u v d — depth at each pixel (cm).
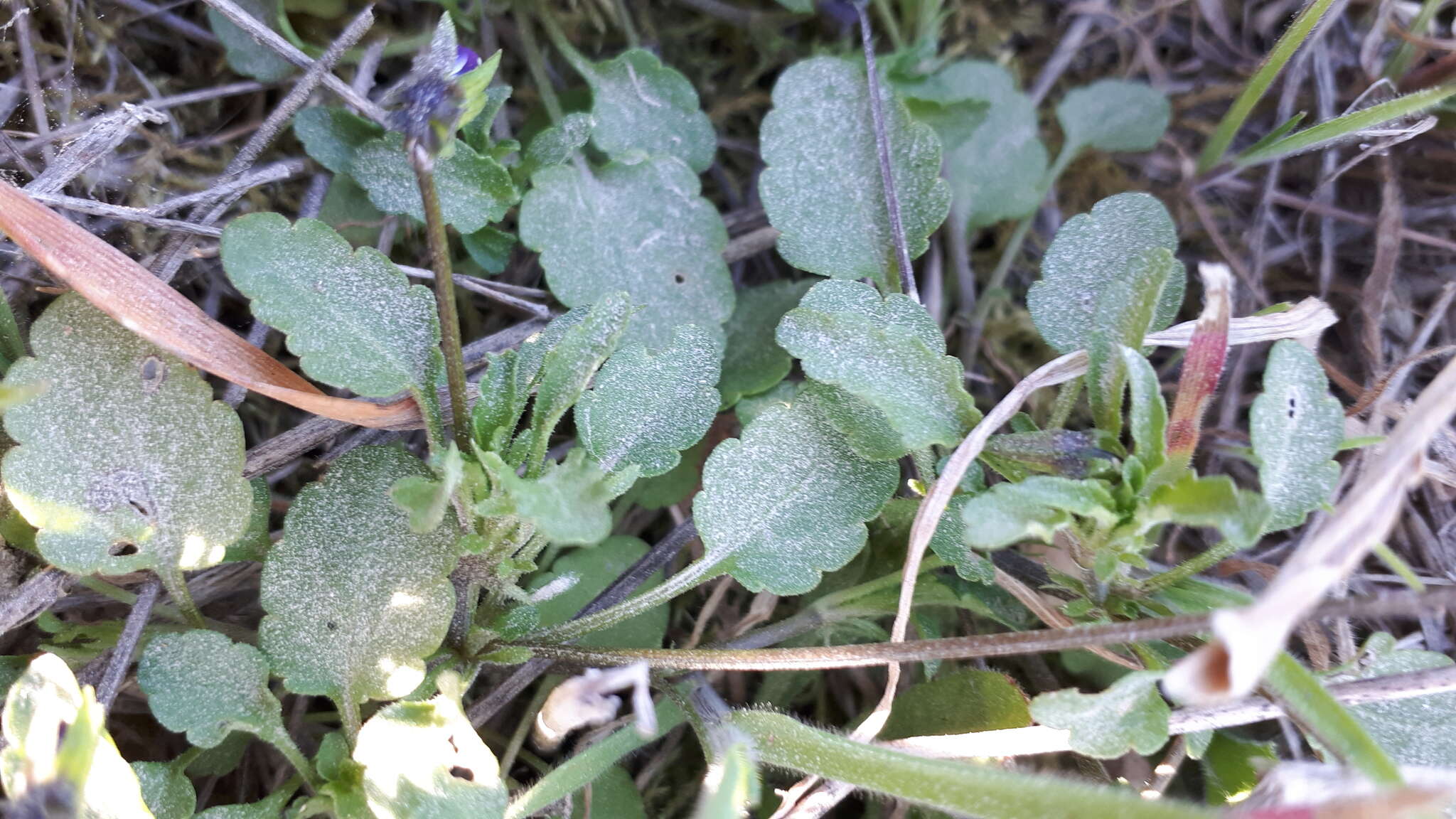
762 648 13
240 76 15
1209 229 16
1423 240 15
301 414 14
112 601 12
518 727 13
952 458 10
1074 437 10
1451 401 8
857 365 11
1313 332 12
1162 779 12
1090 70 17
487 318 15
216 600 13
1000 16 17
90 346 10
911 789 10
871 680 14
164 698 10
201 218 12
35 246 9
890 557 13
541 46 16
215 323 10
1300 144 14
